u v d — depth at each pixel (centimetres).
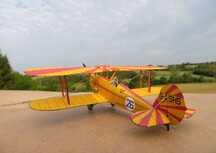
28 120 634
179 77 2919
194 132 461
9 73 2406
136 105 537
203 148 371
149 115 430
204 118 577
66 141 436
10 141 450
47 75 460
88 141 430
